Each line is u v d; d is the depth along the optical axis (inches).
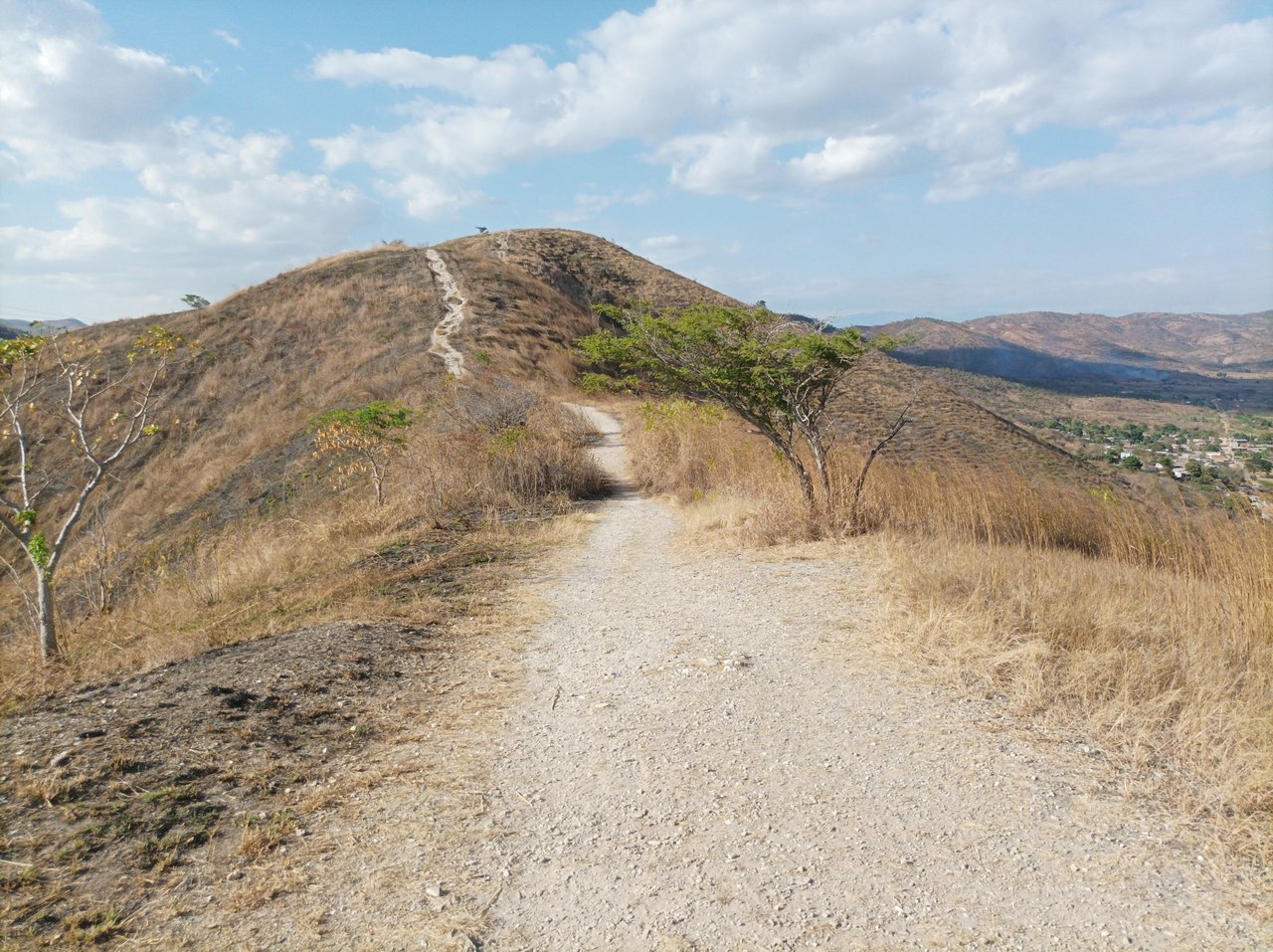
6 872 117.7
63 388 1198.9
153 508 959.6
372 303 1644.9
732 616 243.6
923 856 118.7
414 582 315.0
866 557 289.6
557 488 548.4
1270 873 108.2
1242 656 177.3
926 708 167.5
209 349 1407.5
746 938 103.3
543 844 128.2
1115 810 126.6
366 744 166.9
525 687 199.0
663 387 413.7
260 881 118.0
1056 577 235.8
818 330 344.2
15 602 525.7
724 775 147.3
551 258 2459.4
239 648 235.8
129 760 152.5
